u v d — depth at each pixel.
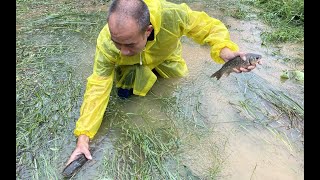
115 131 1.18
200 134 1.17
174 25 1.17
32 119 1.20
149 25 1.01
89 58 1.52
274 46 1.63
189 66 1.48
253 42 1.66
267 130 1.19
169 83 1.39
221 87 1.38
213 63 1.50
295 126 1.21
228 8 1.97
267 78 1.43
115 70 1.29
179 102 1.30
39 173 1.03
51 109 1.25
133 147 1.12
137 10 0.95
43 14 1.83
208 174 1.04
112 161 1.07
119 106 1.27
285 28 1.77
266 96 1.33
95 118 1.12
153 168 1.05
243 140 1.16
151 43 1.15
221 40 1.19
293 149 1.13
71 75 1.41
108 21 0.96
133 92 1.29
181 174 1.04
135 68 1.25
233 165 1.07
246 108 1.27
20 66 1.44
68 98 1.29
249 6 1.99
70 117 1.22
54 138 1.14
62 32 1.69
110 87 1.16
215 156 1.10
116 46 1.01
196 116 1.25
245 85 1.39
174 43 1.24
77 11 1.87
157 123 1.21
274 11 1.92
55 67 1.45
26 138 1.13
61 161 1.07
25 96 1.29
